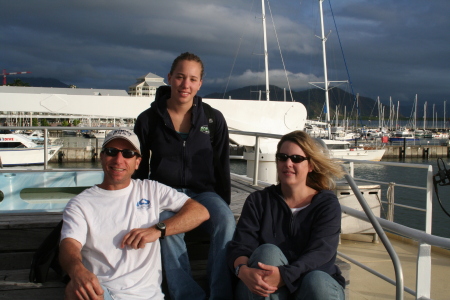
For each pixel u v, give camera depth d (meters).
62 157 42.97
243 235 2.79
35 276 2.65
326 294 2.42
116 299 2.46
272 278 2.46
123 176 2.67
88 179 4.90
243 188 5.43
